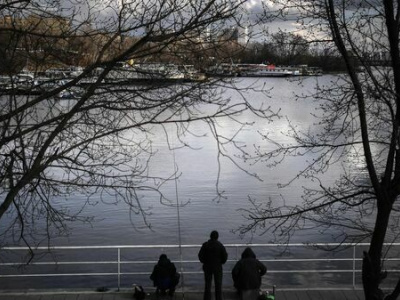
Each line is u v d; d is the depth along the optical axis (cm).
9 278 1902
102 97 615
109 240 2514
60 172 1650
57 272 2023
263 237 2414
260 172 4025
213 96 604
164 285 1105
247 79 768
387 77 779
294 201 3250
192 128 4953
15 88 591
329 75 995
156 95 640
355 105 875
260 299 1030
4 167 583
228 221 2920
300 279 1969
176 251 2419
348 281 1930
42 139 628
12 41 589
